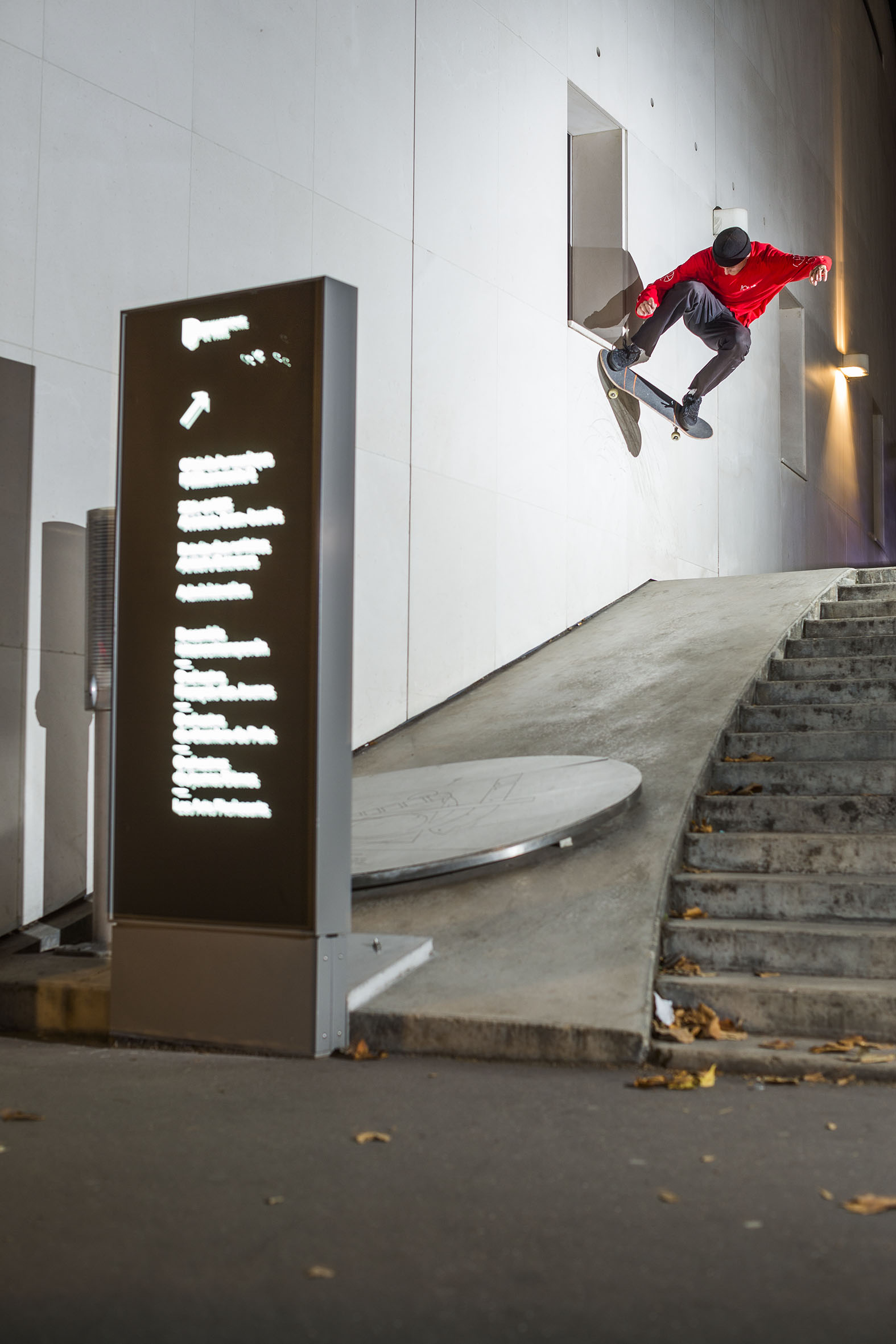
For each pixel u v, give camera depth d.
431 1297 2.08
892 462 23.98
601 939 4.47
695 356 12.62
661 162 12.01
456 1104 3.33
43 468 5.67
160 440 4.21
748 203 14.54
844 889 4.75
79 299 5.92
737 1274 2.16
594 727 6.88
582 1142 2.96
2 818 5.34
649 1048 3.79
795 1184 2.64
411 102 8.38
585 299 11.08
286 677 3.96
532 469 9.50
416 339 8.27
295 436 3.97
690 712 6.75
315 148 7.51
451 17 8.86
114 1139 3.01
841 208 19.44
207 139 6.74
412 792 6.11
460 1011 3.99
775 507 15.20
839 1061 3.64
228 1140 3.00
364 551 7.66
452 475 8.55
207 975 4.07
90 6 6.07
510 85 9.51
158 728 4.17
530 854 5.17
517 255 9.47
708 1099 3.38
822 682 6.92
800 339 16.69
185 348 4.18
